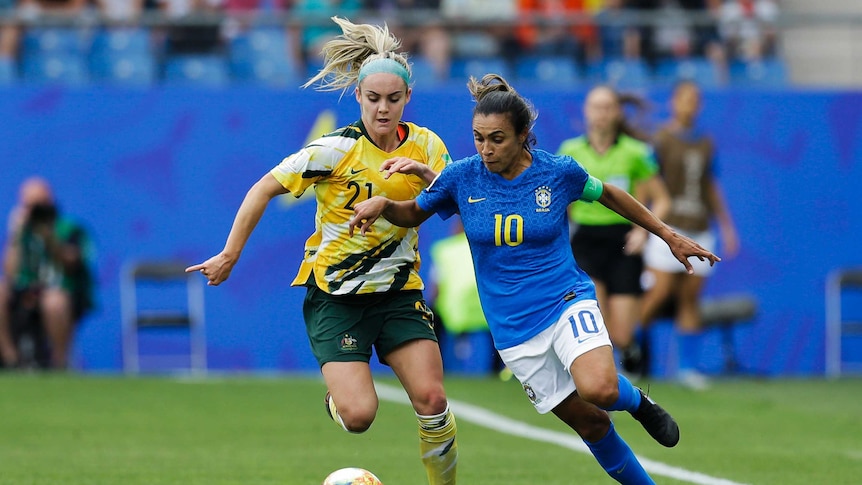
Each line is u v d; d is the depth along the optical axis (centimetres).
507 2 5653
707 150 4325
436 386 1973
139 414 3528
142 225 4759
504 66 5291
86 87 4747
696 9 5747
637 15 5366
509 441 3041
